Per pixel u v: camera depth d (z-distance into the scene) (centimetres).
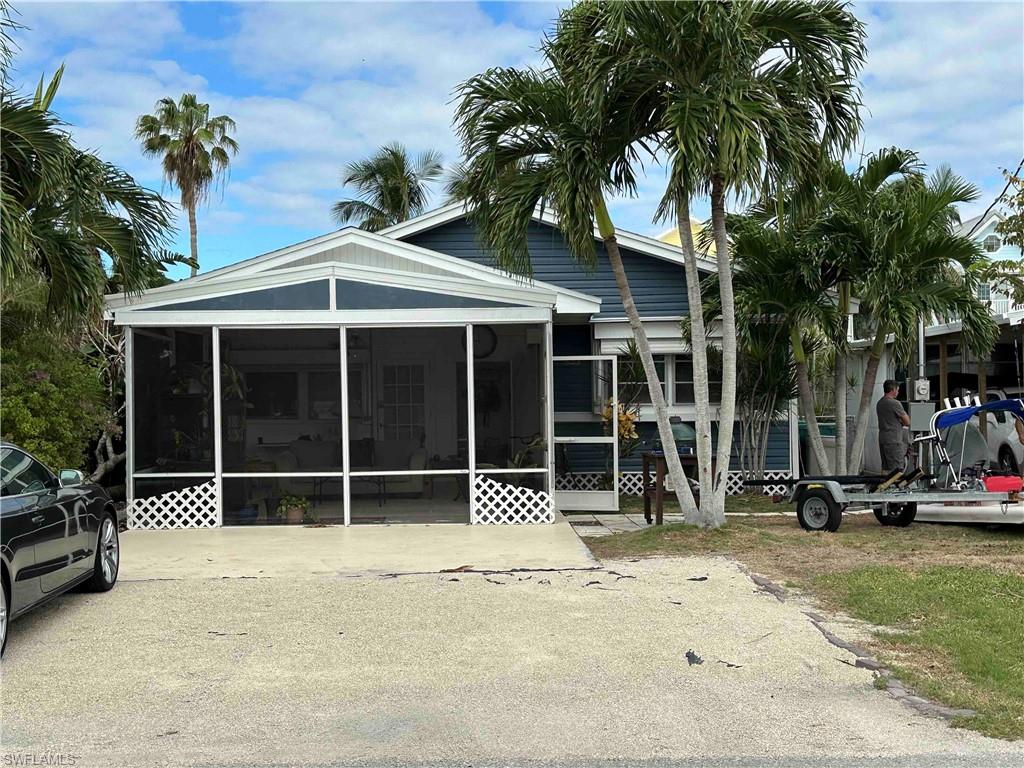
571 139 1054
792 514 1400
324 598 833
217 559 1033
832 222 1335
